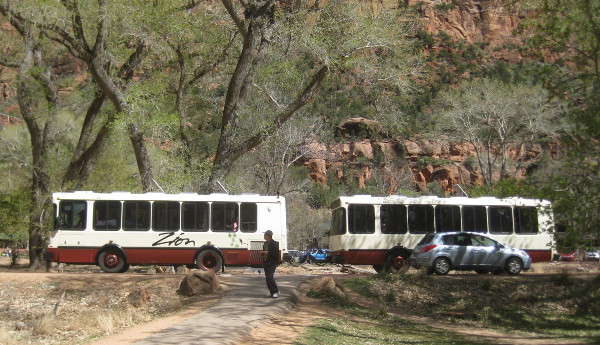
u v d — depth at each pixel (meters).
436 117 53.91
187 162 26.50
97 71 23.83
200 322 12.02
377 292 18.67
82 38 23.64
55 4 22.33
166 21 24.77
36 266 26.97
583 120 15.70
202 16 27.69
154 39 25.38
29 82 28.22
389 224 23.22
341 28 24.78
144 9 24.06
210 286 17.00
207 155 30.34
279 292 16.73
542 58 17.28
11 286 18.62
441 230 23.38
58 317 15.44
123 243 21.77
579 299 18.66
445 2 111.44
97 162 31.47
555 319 17.42
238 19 26.25
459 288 19.34
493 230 23.66
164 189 25.09
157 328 11.91
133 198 22.06
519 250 21.77
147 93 24.08
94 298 17.44
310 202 73.56
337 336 12.39
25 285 18.67
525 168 58.88
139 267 30.91
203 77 31.42
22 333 13.45
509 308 18.09
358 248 22.95
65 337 12.55
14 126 39.66
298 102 26.55
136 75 29.80
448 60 95.88
